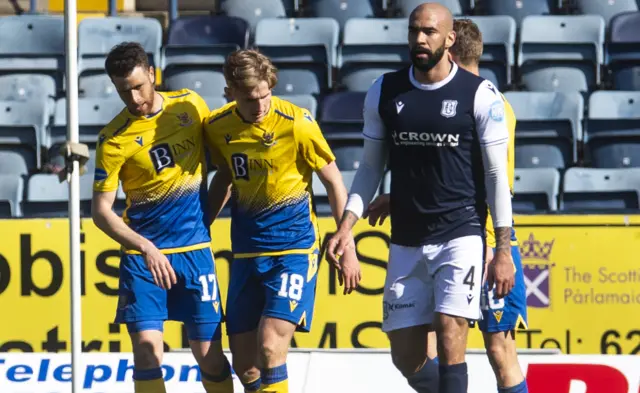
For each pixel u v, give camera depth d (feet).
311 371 72.64
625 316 77.87
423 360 56.13
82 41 119.14
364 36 118.01
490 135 51.26
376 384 71.67
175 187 57.31
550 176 91.50
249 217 57.62
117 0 141.59
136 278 57.52
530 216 78.18
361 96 103.35
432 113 51.44
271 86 54.65
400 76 53.01
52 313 79.66
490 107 51.13
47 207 93.76
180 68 116.67
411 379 57.52
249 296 58.59
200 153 58.18
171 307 59.11
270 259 57.57
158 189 57.11
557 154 101.09
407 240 53.72
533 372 69.05
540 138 101.45
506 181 51.65
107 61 54.70
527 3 125.80
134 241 55.72
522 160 101.24
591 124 102.27
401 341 55.16
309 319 58.08
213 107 103.76
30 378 72.59
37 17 122.21
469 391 70.44
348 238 53.11
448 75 51.88
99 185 56.49
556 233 78.13
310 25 119.14
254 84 53.47
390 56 116.06
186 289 58.13
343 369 72.54
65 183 94.07
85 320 79.51
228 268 79.00
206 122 57.67
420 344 55.47
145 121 56.39
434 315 53.36
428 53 50.55
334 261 52.95
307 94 114.11
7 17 122.01
